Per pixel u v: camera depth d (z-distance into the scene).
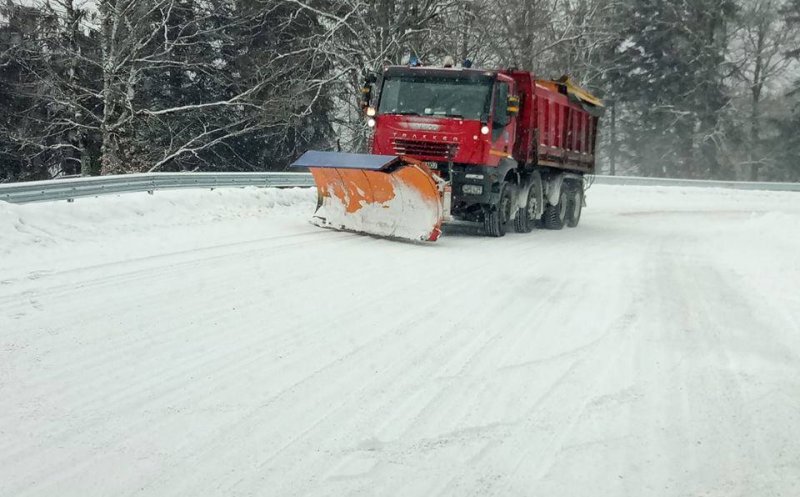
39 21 26.25
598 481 4.05
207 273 9.36
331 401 5.20
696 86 49.88
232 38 30.70
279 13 32.84
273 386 5.47
